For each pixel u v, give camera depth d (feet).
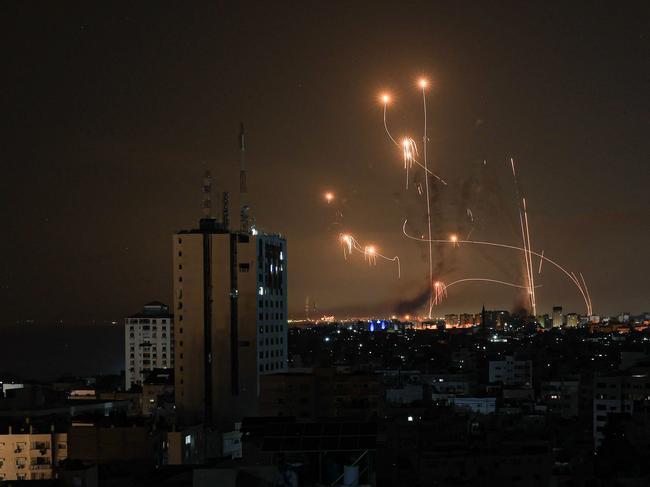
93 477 300.20
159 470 281.33
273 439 221.46
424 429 554.87
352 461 216.74
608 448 558.97
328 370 622.13
